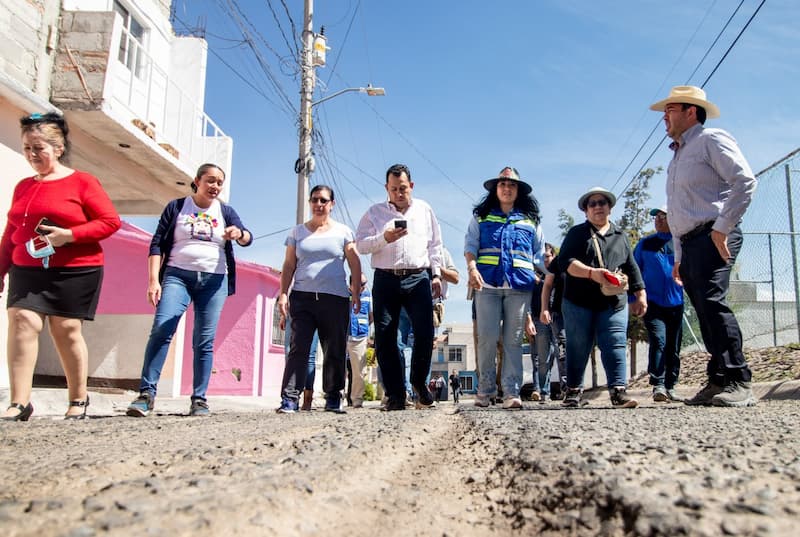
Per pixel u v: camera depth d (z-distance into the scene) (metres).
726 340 3.96
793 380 6.25
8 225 3.71
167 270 4.55
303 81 13.60
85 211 3.77
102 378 8.72
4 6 6.36
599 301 4.90
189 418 3.85
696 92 4.16
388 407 4.79
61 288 3.66
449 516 1.17
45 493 1.27
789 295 9.56
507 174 5.11
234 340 12.68
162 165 9.04
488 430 2.27
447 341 62.97
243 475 1.37
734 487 1.12
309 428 2.65
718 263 3.99
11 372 3.52
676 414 3.22
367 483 1.40
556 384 13.86
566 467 1.32
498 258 5.07
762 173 9.06
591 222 5.07
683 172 4.07
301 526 1.03
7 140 5.95
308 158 13.27
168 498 1.10
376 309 4.79
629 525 0.96
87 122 7.37
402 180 4.79
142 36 10.12
